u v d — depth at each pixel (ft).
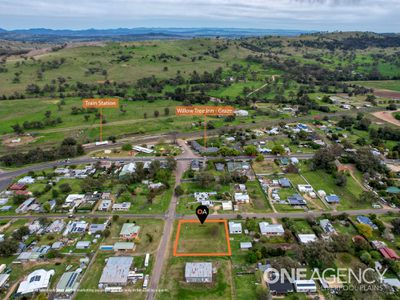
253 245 286.05
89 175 423.23
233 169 436.35
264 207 348.79
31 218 331.98
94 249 282.77
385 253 269.64
